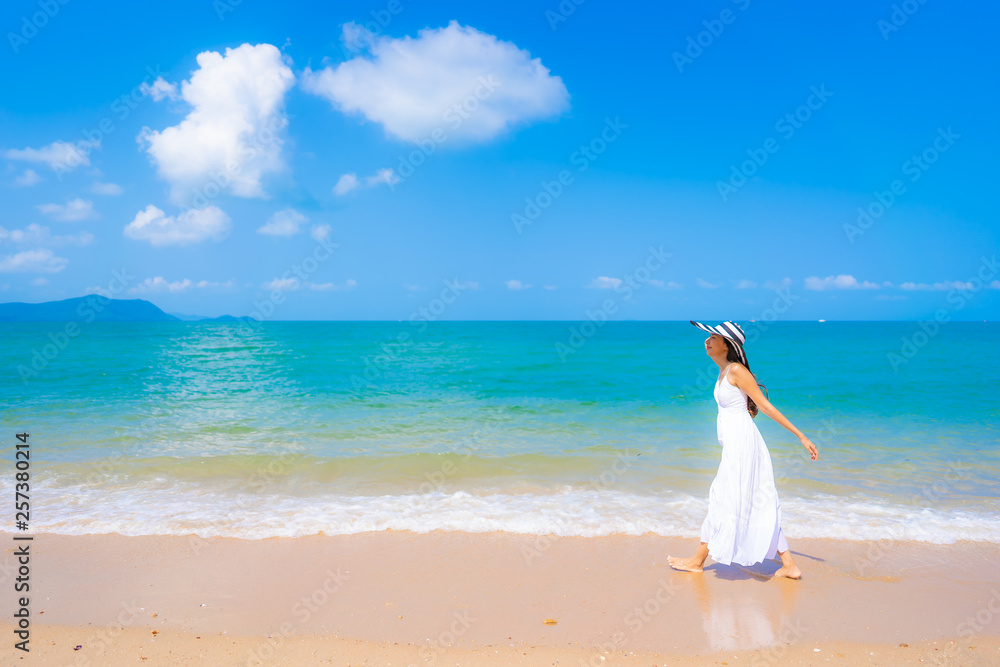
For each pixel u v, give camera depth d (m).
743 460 4.09
